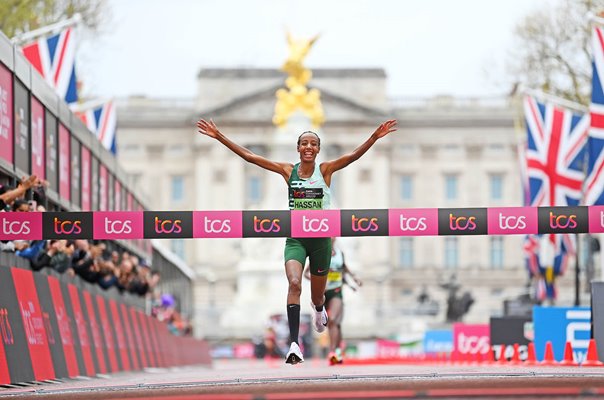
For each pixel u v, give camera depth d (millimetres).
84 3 79812
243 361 130750
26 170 34469
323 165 23000
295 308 22125
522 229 24797
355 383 18641
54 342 29938
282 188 153125
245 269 163375
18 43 53188
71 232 24484
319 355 141000
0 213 24453
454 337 55188
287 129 158250
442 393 16297
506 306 64375
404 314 187875
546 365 35719
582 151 61281
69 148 43156
